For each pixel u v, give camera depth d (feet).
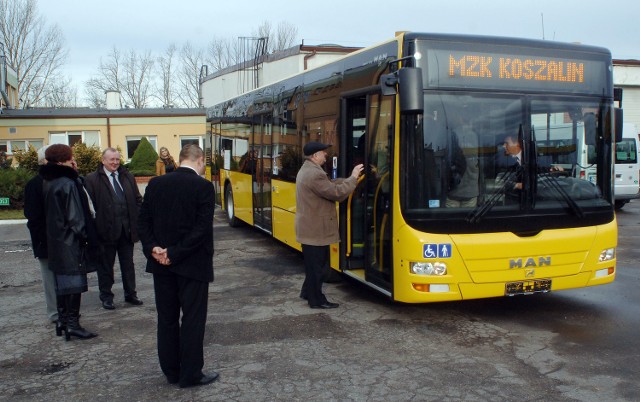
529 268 19.88
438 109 19.40
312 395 15.12
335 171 25.20
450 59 19.56
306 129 28.63
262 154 36.42
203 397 15.12
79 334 19.86
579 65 20.86
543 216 20.18
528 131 20.11
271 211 34.37
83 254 19.35
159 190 15.11
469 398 14.83
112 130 101.76
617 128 21.85
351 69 23.70
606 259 21.16
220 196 50.96
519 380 15.90
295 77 30.50
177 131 103.35
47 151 19.07
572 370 16.56
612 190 21.43
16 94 149.18
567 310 22.48
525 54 20.24
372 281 22.17
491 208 19.67
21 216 54.39
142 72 208.74
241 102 42.42
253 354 18.08
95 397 15.26
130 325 21.38
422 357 17.71
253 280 28.30
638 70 89.56
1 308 24.18
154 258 15.07
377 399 14.84
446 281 19.29
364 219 22.71
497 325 20.75
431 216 19.29
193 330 15.40
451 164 19.44
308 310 22.79
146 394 15.39
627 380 15.83
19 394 15.53
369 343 18.98
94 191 22.95
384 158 21.25
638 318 21.39
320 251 22.81
